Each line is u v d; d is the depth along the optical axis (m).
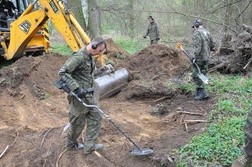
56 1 9.05
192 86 8.25
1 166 5.70
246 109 6.62
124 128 6.61
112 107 7.78
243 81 8.39
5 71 9.21
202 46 7.42
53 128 6.80
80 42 9.05
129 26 23.11
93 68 5.37
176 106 7.55
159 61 10.17
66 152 5.77
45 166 5.57
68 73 5.05
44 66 9.62
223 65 9.53
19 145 6.25
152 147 5.71
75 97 5.22
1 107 7.88
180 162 5.09
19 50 10.24
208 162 5.00
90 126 5.58
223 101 7.04
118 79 8.54
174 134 6.21
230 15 13.27
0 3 11.65
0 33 10.71
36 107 7.96
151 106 7.84
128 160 5.43
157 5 20.52
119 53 11.94
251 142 3.80
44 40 11.62
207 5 15.48
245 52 9.17
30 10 9.89
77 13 18.56
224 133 5.66
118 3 21.81
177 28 18.89
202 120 6.57
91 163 5.44
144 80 9.25
